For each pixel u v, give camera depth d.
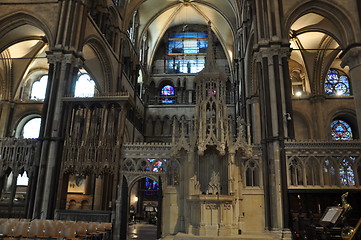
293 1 20.12
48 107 19.22
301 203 16.39
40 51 31.77
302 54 31.34
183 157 15.95
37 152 18.33
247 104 27.73
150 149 17.78
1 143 19.47
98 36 24.61
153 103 44.16
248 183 20.77
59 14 21.00
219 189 13.76
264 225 16.61
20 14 21.75
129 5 32.31
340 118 32.62
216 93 15.50
